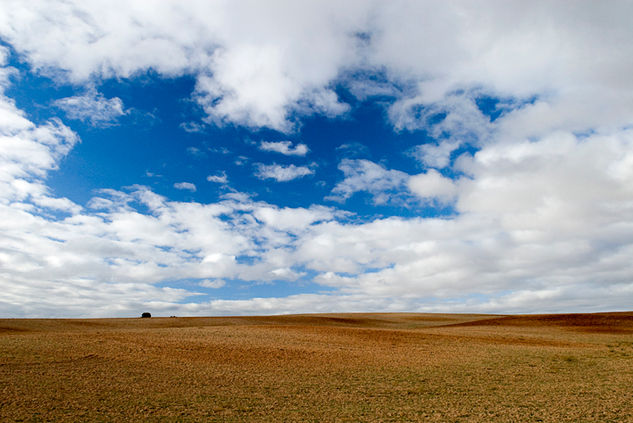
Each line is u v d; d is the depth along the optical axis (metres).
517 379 18.66
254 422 12.07
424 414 13.15
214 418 12.31
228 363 21.08
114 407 12.95
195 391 15.37
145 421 11.77
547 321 59.41
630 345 31.88
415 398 15.16
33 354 20.42
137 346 24.72
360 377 18.78
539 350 28.25
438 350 27.86
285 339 31.22
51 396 13.73
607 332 45.25
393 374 19.56
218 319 63.66
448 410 13.62
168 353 22.98
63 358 19.98
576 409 13.75
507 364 22.55
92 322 51.62
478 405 14.26
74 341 25.44
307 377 18.53
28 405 12.66
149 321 56.06
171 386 15.94
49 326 44.34
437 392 16.11
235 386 16.41
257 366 20.66
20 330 38.44
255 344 27.81
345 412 13.27
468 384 17.56
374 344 30.42
